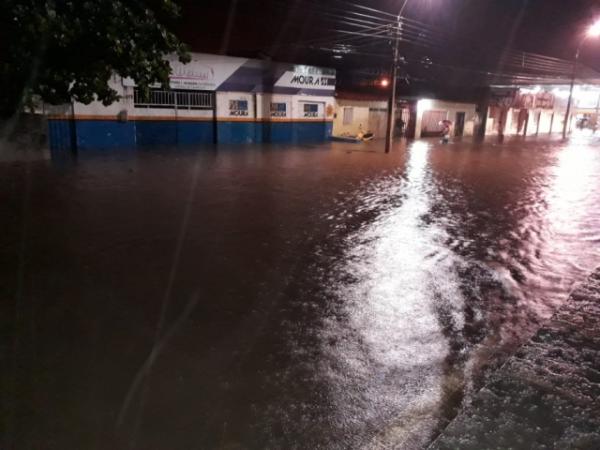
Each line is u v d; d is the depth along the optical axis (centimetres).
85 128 1678
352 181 1177
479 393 280
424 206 905
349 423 270
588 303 435
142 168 1245
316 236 671
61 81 382
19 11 341
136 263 529
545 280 520
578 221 811
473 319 415
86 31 369
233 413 275
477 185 1182
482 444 234
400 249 621
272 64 2191
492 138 3272
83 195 873
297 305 433
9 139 1293
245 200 891
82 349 342
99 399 285
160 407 278
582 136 3953
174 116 1933
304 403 287
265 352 346
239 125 2144
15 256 537
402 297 461
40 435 252
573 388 285
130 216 734
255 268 528
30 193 873
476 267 559
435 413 282
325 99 2475
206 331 376
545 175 1405
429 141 2747
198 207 817
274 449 247
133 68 407
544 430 243
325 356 344
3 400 281
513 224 780
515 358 324
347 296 458
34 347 343
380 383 312
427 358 346
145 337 363
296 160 1577
